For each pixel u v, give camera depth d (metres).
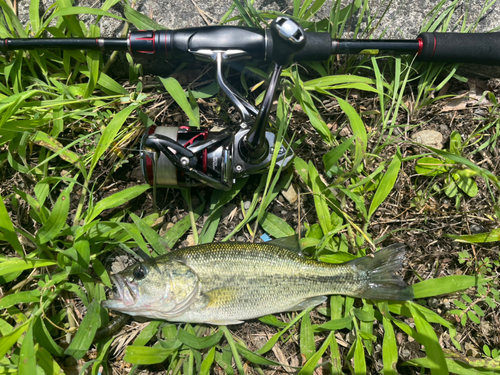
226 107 0.37
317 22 0.36
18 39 0.32
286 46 0.24
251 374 0.32
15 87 0.34
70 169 0.35
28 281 0.32
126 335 0.32
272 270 0.30
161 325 0.31
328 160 0.31
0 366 0.28
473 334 0.34
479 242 0.33
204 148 0.30
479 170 0.29
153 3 0.37
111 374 0.32
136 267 0.29
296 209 0.36
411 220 0.36
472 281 0.31
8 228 0.28
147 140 0.28
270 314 0.32
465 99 0.38
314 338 0.33
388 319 0.32
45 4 0.37
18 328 0.27
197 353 0.31
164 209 0.36
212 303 0.30
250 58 0.32
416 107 0.37
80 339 0.29
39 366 0.29
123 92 0.35
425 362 0.31
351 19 0.37
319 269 0.31
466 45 0.33
